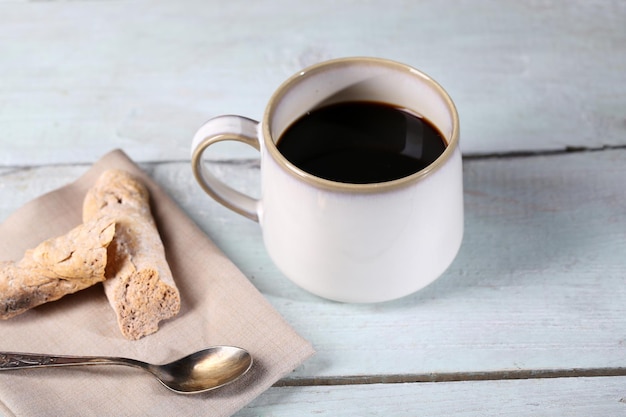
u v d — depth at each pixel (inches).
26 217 26.7
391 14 33.0
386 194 22.8
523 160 28.5
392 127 25.3
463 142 29.0
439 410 23.7
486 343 24.7
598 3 33.0
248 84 31.0
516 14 32.8
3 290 24.4
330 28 32.7
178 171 28.6
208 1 33.7
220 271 25.4
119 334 24.6
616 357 24.4
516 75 30.9
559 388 23.9
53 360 23.7
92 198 26.3
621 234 26.6
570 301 25.4
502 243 26.5
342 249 23.6
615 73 30.8
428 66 31.3
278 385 24.2
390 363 24.5
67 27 32.9
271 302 25.7
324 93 25.3
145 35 32.6
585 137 29.0
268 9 33.4
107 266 24.6
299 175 23.1
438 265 24.5
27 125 30.0
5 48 32.3
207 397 23.3
